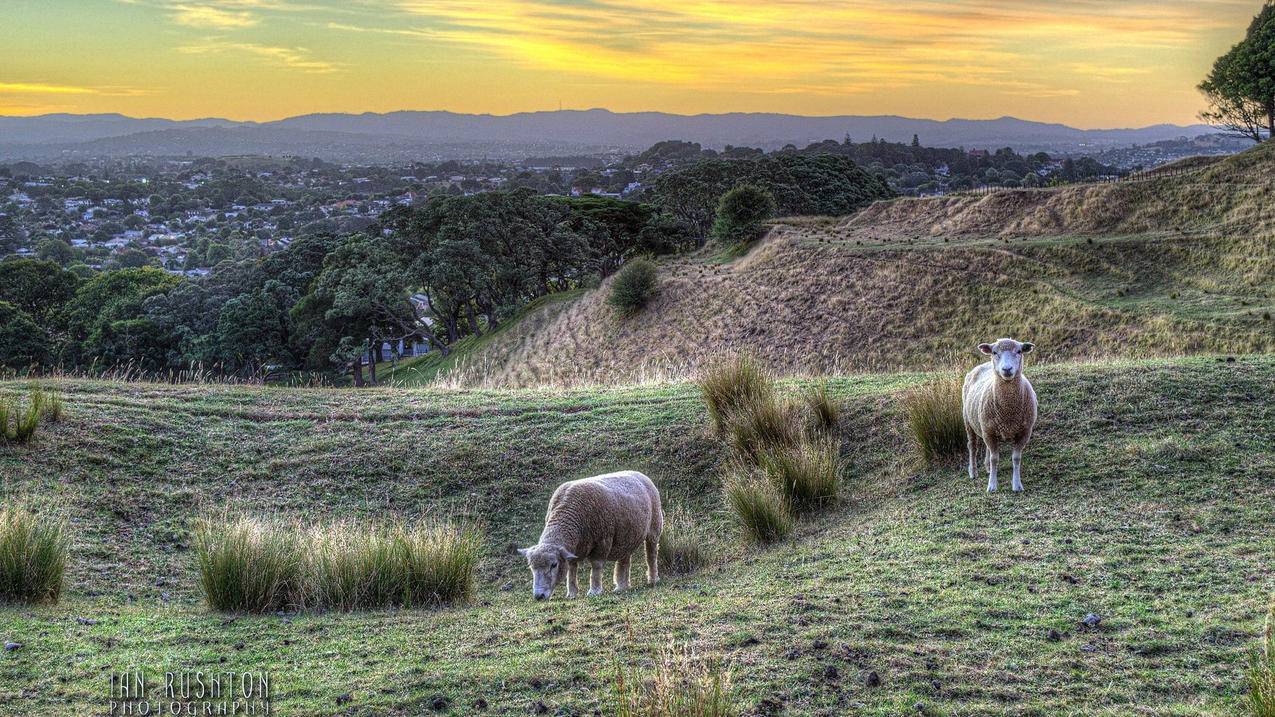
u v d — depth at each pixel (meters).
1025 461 11.31
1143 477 10.19
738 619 7.10
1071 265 45.53
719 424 14.41
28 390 16.56
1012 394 10.05
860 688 5.71
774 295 52.50
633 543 9.20
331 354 58.78
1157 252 44.12
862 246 55.12
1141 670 5.76
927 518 9.92
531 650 6.73
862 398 14.67
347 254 63.12
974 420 10.77
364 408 17.02
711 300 55.06
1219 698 5.30
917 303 46.47
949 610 6.95
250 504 12.66
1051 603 6.99
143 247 171.75
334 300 58.47
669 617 7.36
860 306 47.72
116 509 11.80
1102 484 10.20
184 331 60.44
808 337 47.06
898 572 8.08
